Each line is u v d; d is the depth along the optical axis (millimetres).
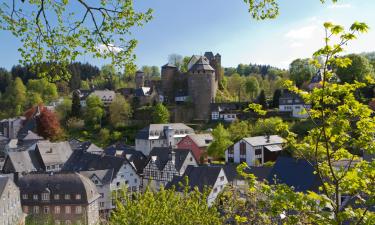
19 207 52312
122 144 103750
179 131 102938
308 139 11594
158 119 114875
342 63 9836
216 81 139250
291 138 11742
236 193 20312
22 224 49188
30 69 12359
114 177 68000
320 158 11570
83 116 132000
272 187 10961
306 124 80562
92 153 80250
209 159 86000
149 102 131875
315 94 10109
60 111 137250
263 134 85750
